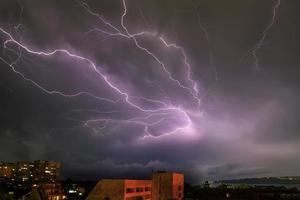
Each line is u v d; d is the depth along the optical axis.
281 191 51.22
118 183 44.22
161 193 53.09
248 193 49.50
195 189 62.25
